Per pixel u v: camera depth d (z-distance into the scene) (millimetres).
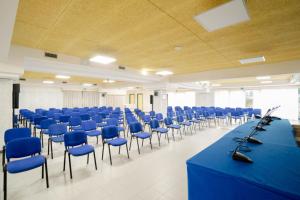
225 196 1321
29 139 2643
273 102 11234
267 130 3359
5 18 1856
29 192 2398
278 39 3330
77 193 2396
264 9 2172
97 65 5309
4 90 4289
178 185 2650
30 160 2477
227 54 4465
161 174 3031
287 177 1256
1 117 4230
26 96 11438
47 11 2236
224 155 1788
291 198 1029
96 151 4359
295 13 2281
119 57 4758
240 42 3502
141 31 2910
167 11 2234
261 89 11641
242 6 1895
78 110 9570
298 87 10242
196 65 6008
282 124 4141
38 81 11406
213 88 13641
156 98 9695
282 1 1990
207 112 8656
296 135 4070
